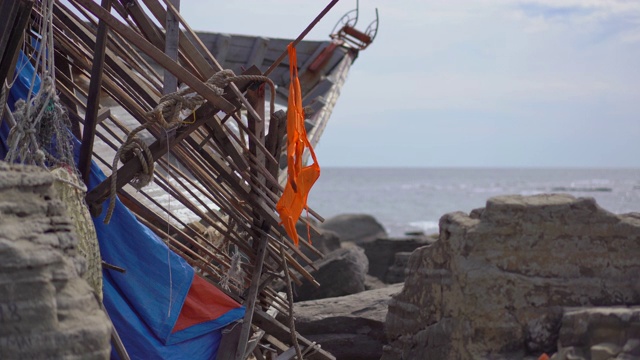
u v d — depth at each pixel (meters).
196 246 7.02
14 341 3.46
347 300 9.40
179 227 7.68
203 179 6.50
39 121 4.89
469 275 5.34
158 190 9.09
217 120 5.71
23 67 5.64
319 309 9.15
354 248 13.91
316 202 108.44
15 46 5.04
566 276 5.30
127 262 5.73
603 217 5.32
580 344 4.89
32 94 5.76
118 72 5.60
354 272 12.99
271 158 6.04
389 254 19.72
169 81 5.71
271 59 17.64
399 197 123.94
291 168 5.48
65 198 4.78
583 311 4.92
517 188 163.50
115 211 5.71
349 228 33.59
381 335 8.73
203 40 16.23
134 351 5.64
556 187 168.88
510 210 5.34
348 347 8.75
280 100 17.80
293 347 6.88
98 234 5.66
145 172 5.34
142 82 5.87
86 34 5.81
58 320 3.58
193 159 6.53
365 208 96.00
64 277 3.65
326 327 8.87
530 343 5.22
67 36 6.37
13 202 3.68
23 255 3.51
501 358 5.21
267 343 7.29
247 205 6.77
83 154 5.51
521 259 5.33
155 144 5.37
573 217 5.32
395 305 6.61
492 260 5.35
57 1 5.80
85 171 5.57
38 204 3.78
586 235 5.32
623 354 4.63
